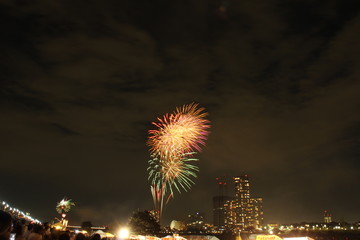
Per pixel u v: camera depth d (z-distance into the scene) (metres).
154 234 123.12
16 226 13.90
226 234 131.25
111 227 87.88
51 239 16.50
